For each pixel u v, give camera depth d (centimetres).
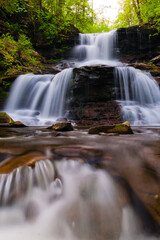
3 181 159
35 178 169
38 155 220
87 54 1709
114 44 1678
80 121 735
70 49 1711
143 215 127
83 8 1828
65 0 1764
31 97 964
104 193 153
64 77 923
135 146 274
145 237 118
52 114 918
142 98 891
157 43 1589
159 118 732
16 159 203
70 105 886
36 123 701
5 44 1069
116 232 120
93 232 120
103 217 130
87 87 845
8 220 135
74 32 1825
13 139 334
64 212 137
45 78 1006
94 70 838
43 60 1436
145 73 953
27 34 1522
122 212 133
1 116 566
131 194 146
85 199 148
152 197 139
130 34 1623
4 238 117
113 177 173
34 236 119
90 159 215
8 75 967
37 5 1501
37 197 153
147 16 1661
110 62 1552
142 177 170
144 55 1611
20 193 154
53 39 1627
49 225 129
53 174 177
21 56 1152
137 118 734
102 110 786
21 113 858
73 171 185
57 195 154
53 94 938
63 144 285
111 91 849
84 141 313
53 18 1523
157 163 200
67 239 118
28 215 139
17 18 1458
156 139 336
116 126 422
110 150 251
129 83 877
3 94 916
